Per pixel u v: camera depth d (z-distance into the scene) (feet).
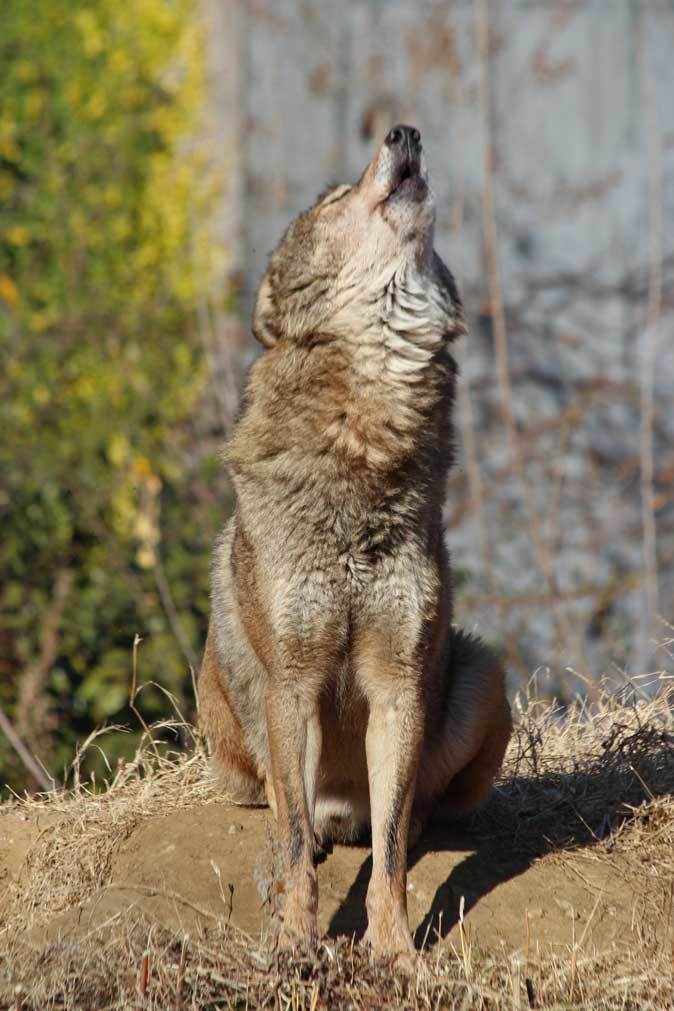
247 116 83.56
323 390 33.45
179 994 28.09
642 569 80.53
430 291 34.06
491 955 31.48
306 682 33.24
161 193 81.66
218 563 38.47
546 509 81.56
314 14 83.76
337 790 36.40
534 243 83.87
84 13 80.28
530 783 41.63
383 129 82.23
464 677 37.17
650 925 33.06
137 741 51.55
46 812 42.01
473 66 82.89
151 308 78.43
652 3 84.43
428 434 33.71
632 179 84.53
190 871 34.91
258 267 82.79
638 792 40.34
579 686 66.54
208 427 75.66
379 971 29.86
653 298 73.20
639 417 83.15
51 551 59.52
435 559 33.68
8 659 55.62
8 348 73.20
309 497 32.86
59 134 80.28
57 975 29.09
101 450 68.54
